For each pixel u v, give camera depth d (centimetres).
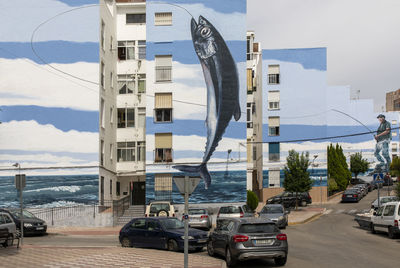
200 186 3688
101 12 3622
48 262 1523
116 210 3353
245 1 3825
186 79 3769
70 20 3578
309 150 5097
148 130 3747
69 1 3588
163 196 3688
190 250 1841
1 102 3528
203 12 3803
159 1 3809
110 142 3819
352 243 2039
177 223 1914
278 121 5122
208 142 3731
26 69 3553
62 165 3488
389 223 2223
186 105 3750
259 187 5316
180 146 3725
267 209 2912
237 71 3778
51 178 3481
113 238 2494
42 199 3466
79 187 3462
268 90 5150
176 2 3803
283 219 2797
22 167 3497
